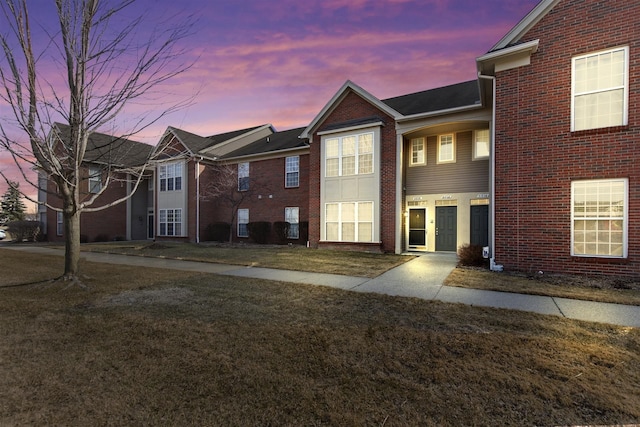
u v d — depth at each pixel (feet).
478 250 33.40
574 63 27.17
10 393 9.92
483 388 10.02
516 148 29.12
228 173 68.95
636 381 10.39
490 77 30.48
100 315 17.19
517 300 19.89
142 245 60.85
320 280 26.32
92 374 11.07
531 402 9.30
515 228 29.07
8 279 27.02
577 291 21.71
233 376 10.84
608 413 8.81
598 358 11.89
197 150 69.31
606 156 25.86
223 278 27.04
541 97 28.22
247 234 66.49
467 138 43.88
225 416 8.73
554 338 13.73
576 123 27.12
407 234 46.88
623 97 25.64
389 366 11.46
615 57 25.98
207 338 13.99
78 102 21.66
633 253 24.95
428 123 41.37
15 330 15.08
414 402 9.32
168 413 8.88
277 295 21.27
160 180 74.23
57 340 13.93
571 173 26.99
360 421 8.45
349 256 40.57
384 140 45.06
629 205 25.09
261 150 67.10
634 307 18.30
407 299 20.03
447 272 29.60
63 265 35.63
